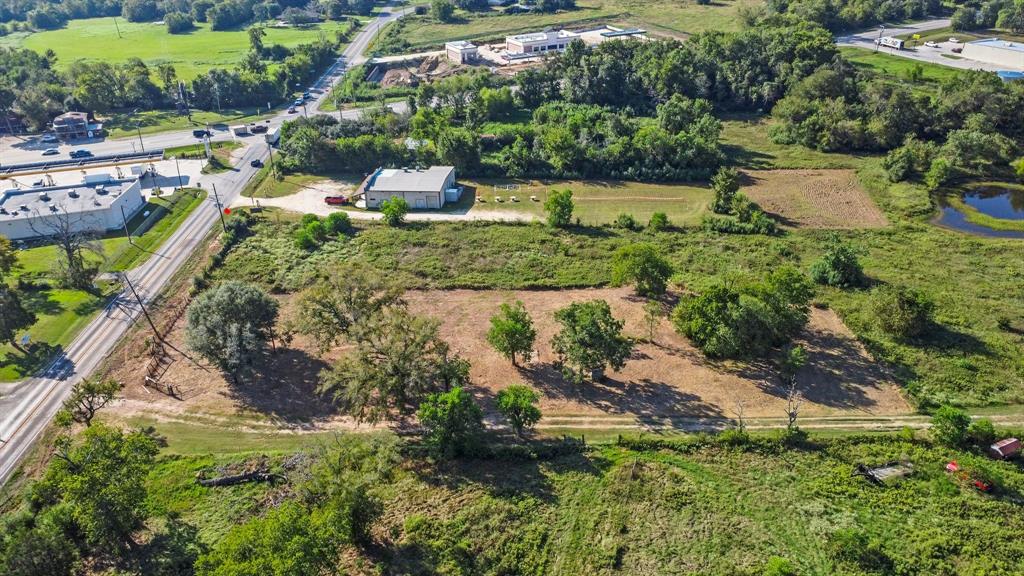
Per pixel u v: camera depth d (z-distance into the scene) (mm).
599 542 56750
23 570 50719
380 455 60500
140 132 174500
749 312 78500
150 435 71250
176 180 143375
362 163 144125
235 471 65750
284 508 51594
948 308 88875
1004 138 138750
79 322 92938
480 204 128375
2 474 66750
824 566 53375
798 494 60562
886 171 134500
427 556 55406
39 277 104438
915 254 104562
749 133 162000
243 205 129875
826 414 71062
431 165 141875
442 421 64125
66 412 67750
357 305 80500
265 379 80375
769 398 73938
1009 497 59125
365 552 56188
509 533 57594
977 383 74688
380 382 69875
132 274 105750
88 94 180750
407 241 112562
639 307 92625
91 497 53625
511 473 64688
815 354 81062
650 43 193000
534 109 179875
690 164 139000
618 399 74688
